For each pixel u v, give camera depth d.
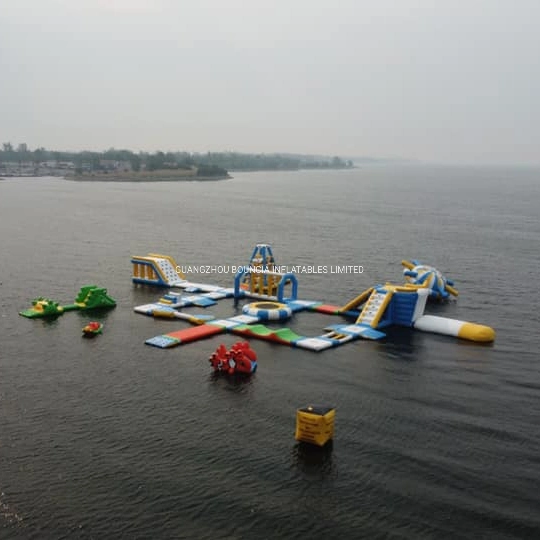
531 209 175.50
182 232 115.31
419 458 27.97
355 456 28.00
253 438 29.56
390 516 23.45
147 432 30.02
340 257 88.38
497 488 25.61
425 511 23.83
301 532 22.39
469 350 44.38
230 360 38.19
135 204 180.25
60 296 60.25
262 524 22.78
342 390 36.03
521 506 24.31
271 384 36.69
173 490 24.91
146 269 67.44
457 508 24.08
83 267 76.75
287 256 88.81
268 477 26.00
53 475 25.94
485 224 134.88
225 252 92.06
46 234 109.19
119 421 31.22
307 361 41.09
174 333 45.94
